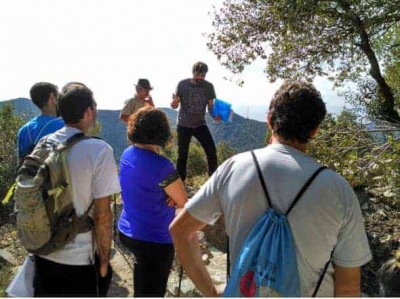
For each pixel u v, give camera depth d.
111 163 2.61
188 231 1.95
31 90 3.53
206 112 7.20
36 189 2.45
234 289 1.69
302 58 11.21
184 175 7.34
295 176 1.74
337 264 1.78
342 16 10.02
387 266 2.21
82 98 2.63
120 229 3.32
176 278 5.00
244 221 1.78
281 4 10.13
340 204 1.72
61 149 2.52
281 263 1.65
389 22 10.55
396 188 5.77
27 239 2.49
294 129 1.82
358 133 7.04
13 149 9.44
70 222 2.51
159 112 3.30
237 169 1.84
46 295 2.57
